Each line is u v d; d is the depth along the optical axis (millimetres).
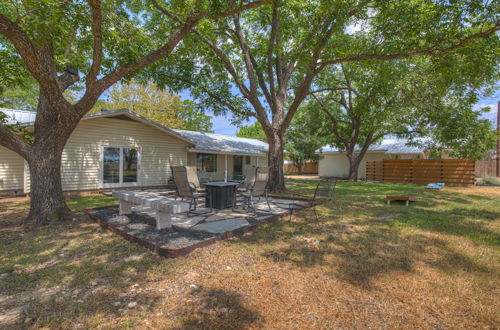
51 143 5277
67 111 5086
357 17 7598
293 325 2010
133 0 8023
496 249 3668
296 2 7012
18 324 2020
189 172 7578
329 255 3422
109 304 2287
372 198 8992
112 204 7578
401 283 2652
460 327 1985
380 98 12844
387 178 17188
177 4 5332
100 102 25172
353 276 2814
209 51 10219
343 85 16734
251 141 23312
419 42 7016
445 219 5574
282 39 9430
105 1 5719
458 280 2715
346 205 7469
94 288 2576
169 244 3576
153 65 8367
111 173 11273
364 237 4227
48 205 5211
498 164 16984
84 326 1983
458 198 9008
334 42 8125
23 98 20062
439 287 2570
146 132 12523
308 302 2318
